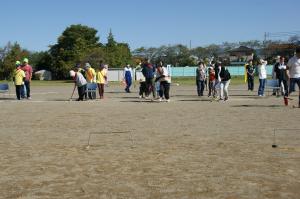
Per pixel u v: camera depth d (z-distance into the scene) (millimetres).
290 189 6738
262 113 17172
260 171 7848
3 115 17953
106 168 8266
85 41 110625
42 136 12297
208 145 10414
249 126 13508
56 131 13227
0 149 10383
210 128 13250
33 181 7449
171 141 11055
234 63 108875
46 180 7500
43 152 9930
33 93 36250
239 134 11984
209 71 28047
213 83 27562
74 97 30047
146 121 15258
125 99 26766
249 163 8477
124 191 6754
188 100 25109
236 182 7152
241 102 22922
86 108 20672
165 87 24391
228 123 14336
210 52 126625
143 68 27531
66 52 108625
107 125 14352
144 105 22016
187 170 7996
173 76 92312
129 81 35594
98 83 27359
